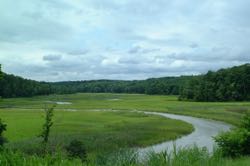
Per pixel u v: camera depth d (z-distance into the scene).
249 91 128.88
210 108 91.50
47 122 15.98
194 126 55.81
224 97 129.62
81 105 117.38
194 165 10.65
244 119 20.38
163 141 39.88
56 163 8.21
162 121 61.12
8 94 167.75
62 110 94.00
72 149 17.41
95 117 69.12
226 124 59.22
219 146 18.62
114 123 57.09
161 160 10.81
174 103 119.62
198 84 137.12
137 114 77.62
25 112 84.06
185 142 39.03
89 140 35.09
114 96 196.88
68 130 46.69
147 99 156.50
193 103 117.25
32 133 44.09
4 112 83.81
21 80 181.62
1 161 7.62
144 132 44.38
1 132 15.49
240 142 18.14
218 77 133.12
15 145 28.45
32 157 8.15
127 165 10.58
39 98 169.25
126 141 36.62
